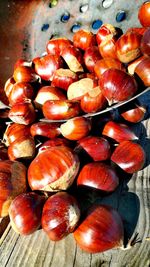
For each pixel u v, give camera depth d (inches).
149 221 6.2
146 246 5.8
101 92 8.3
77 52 10.2
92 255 5.9
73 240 6.2
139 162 7.2
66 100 8.7
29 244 6.3
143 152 7.3
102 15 11.4
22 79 10.1
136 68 8.5
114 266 5.6
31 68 10.3
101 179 6.7
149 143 8.0
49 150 7.0
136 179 7.2
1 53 11.7
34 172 6.8
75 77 9.6
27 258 6.1
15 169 7.1
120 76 8.0
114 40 9.7
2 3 12.2
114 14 11.1
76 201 6.1
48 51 11.0
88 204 6.8
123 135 8.1
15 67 11.0
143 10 9.7
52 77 10.1
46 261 6.0
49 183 6.6
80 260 5.8
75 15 11.9
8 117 9.8
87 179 6.7
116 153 7.4
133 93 8.2
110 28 10.1
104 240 5.7
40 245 6.3
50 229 5.8
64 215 5.8
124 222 6.3
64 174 6.6
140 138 8.2
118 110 8.7
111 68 8.3
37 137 8.6
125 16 10.9
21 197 6.5
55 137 8.5
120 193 6.9
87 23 11.7
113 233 5.8
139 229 6.1
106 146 7.5
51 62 10.1
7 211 6.9
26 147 8.0
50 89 9.4
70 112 8.4
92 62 9.9
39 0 12.5
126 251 5.8
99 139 7.6
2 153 8.5
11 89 9.9
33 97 9.6
